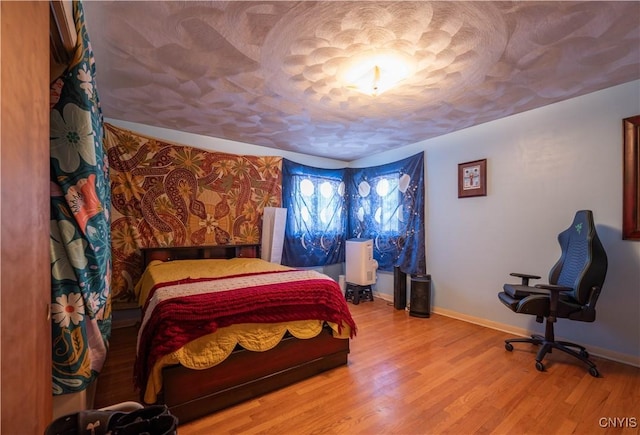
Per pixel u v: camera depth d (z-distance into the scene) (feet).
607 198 7.48
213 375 5.36
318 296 6.75
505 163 9.56
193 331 5.14
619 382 6.33
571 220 8.12
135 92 7.63
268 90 7.51
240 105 8.52
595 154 7.68
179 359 4.94
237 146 12.50
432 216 11.91
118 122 9.86
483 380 6.47
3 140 1.83
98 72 6.56
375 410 5.42
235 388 5.58
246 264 9.75
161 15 4.73
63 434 2.78
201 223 11.29
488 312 10.00
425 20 4.83
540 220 8.75
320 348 6.82
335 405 5.57
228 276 7.52
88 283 4.27
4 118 1.84
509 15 4.71
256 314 5.84
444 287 11.42
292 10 4.63
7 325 1.91
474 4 4.47
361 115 9.34
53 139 3.99
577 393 5.95
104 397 5.81
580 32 5.15
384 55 5.88
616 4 4.45
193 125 10.36
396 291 12.29
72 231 4.04
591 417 5.22
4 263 1.87
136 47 5.62
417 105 8.50
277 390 6.09
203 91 7.58
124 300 9.75
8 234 1.92
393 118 9.62
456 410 5.42
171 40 5.41
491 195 9.95
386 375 6.71
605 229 7.50
